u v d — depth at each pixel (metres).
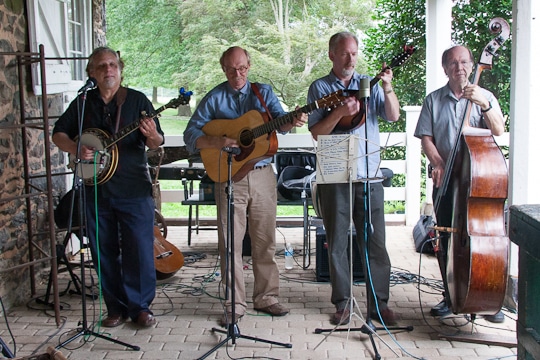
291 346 3.75
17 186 4.69
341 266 4.11
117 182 3.99
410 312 4.32
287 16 14.65
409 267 5.49
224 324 4.15
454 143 3.75
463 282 3.57
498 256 3.46
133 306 4.13
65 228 4.77
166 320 4.29
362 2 14.48
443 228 3.71
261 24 14.30
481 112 3.90
